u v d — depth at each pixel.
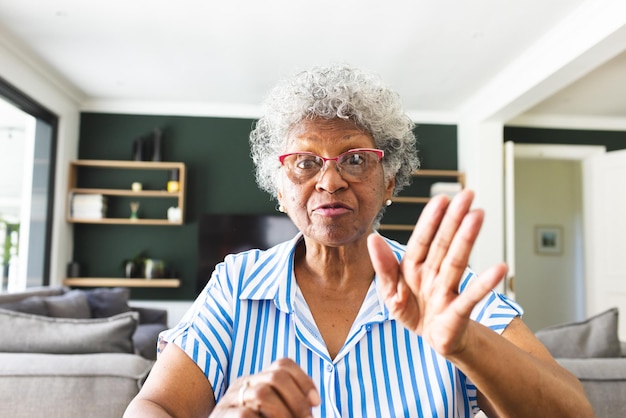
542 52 3.65
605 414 1.66
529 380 0.56
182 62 4.10
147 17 3.30
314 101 0.78
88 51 3.88
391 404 0.73
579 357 1.96
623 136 5.62
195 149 5.35
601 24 3.00
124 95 5.04
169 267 5.16
